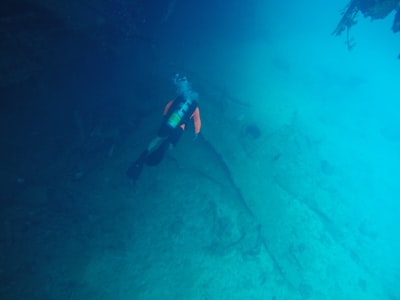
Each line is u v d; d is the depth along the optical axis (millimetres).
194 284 4887
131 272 4633
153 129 7035
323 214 7605
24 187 5105
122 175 6043
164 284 4688
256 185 6676
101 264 4551
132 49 9312
